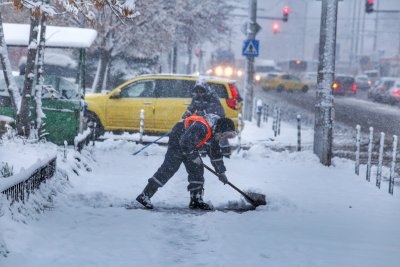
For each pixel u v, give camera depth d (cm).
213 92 2525
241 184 2028
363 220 1596
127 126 3278
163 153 2712
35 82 2394
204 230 1378
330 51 2630
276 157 2745
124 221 1439
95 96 3306
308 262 1170
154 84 3281
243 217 1546
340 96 9475
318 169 2502
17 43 2450
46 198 1547
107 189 1853
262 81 10481
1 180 1262
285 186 2055
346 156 3077
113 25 4844
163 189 1923
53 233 1289
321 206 1752
